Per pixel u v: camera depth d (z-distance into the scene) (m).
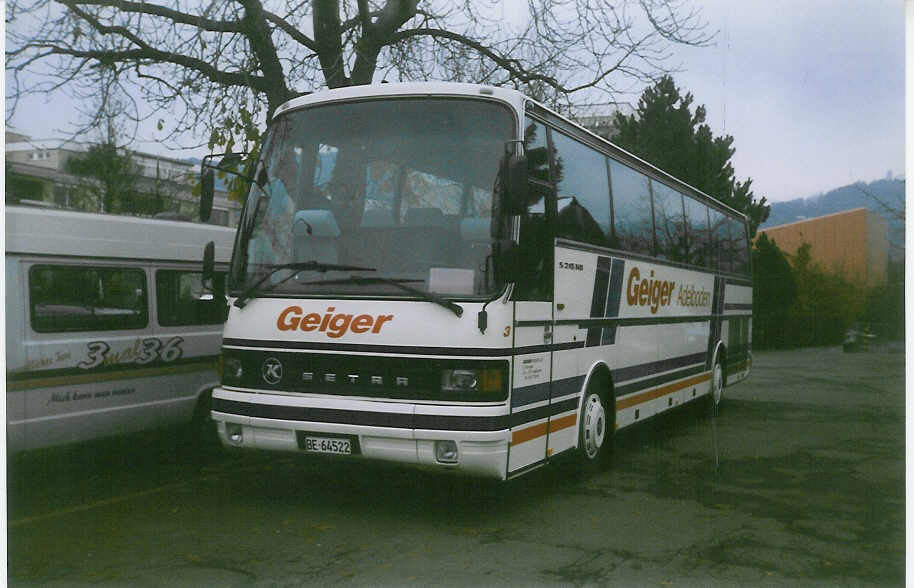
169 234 8.72
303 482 7.88
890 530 6.48
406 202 6.38
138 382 8.22
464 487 7.72
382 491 7.52
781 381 20.31
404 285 6.14
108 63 10.27
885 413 13.77
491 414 5.91
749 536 6.28
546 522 6.58
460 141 6.44
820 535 6.33
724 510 7.06
